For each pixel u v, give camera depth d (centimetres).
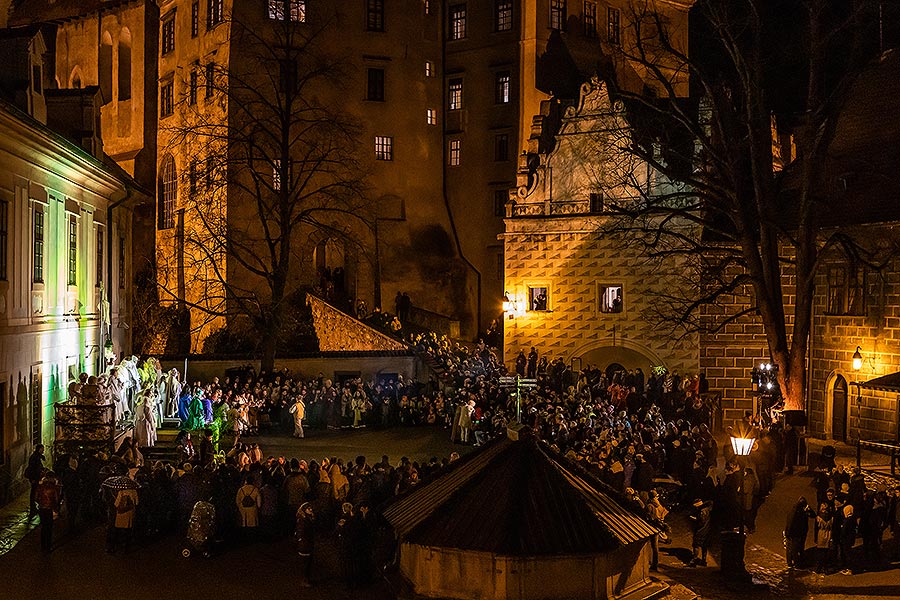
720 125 3481
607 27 5925
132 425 3059
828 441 3716
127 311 3912
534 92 5612
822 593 1908
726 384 4212
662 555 2166
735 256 3884
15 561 1977
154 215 6238
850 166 3831
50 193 2786
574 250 4641
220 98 5403
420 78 5956
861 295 3584
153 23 6247
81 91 3195
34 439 2645
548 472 1581
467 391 3784
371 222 5741
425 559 1524
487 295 5878
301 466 2275
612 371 4609
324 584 1855
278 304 4416
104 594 1778
